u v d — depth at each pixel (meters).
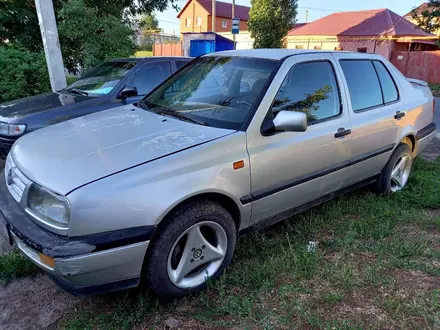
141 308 2.47
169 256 2.46
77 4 9.16
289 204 3.22
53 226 2.21
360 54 4.05
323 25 27.98
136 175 2.31
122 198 2.23
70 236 2.17
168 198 2.36
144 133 2.80
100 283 2.27
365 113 3.79
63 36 9.71
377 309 2.48
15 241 2.49
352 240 3.32
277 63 3.21
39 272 2.98
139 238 2.26
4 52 7.23
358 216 3.89
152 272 2.41
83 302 2.64
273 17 21.45
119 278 2.31
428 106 4.80
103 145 2.62
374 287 2.70
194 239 2.57
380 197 4.33
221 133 2.75
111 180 2.25
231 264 3.01
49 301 2.67
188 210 2.48
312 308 2.49
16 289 2.81
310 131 3.21
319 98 3.39
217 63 3.61
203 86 3.45
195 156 2.52
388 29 24.53
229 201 2.77
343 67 3.71
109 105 5.47
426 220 3.68
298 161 3.12
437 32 25.14
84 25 9.41
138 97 5.81
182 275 2.57
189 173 2.47
